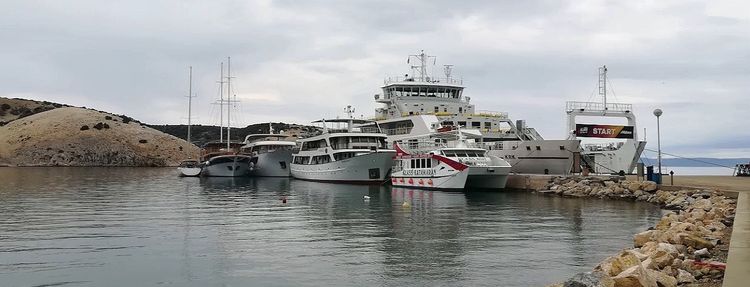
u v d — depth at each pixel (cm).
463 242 2422
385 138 6925
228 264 2005
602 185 4784
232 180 8231
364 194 5178
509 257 2091
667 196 4081
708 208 3041
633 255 1388
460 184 5206
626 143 5809
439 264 1977
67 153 15762
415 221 3138
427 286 1689
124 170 12762
